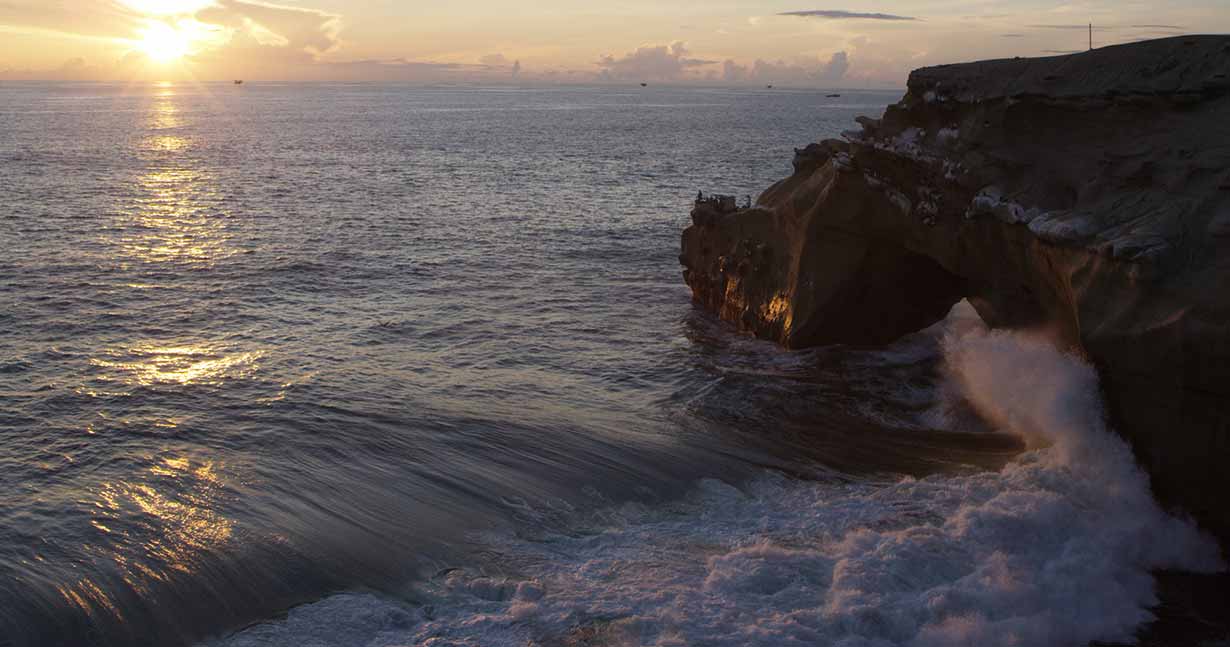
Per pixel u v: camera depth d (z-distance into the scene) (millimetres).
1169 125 13258
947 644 9500
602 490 12977
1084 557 11086
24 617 9672
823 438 15164
